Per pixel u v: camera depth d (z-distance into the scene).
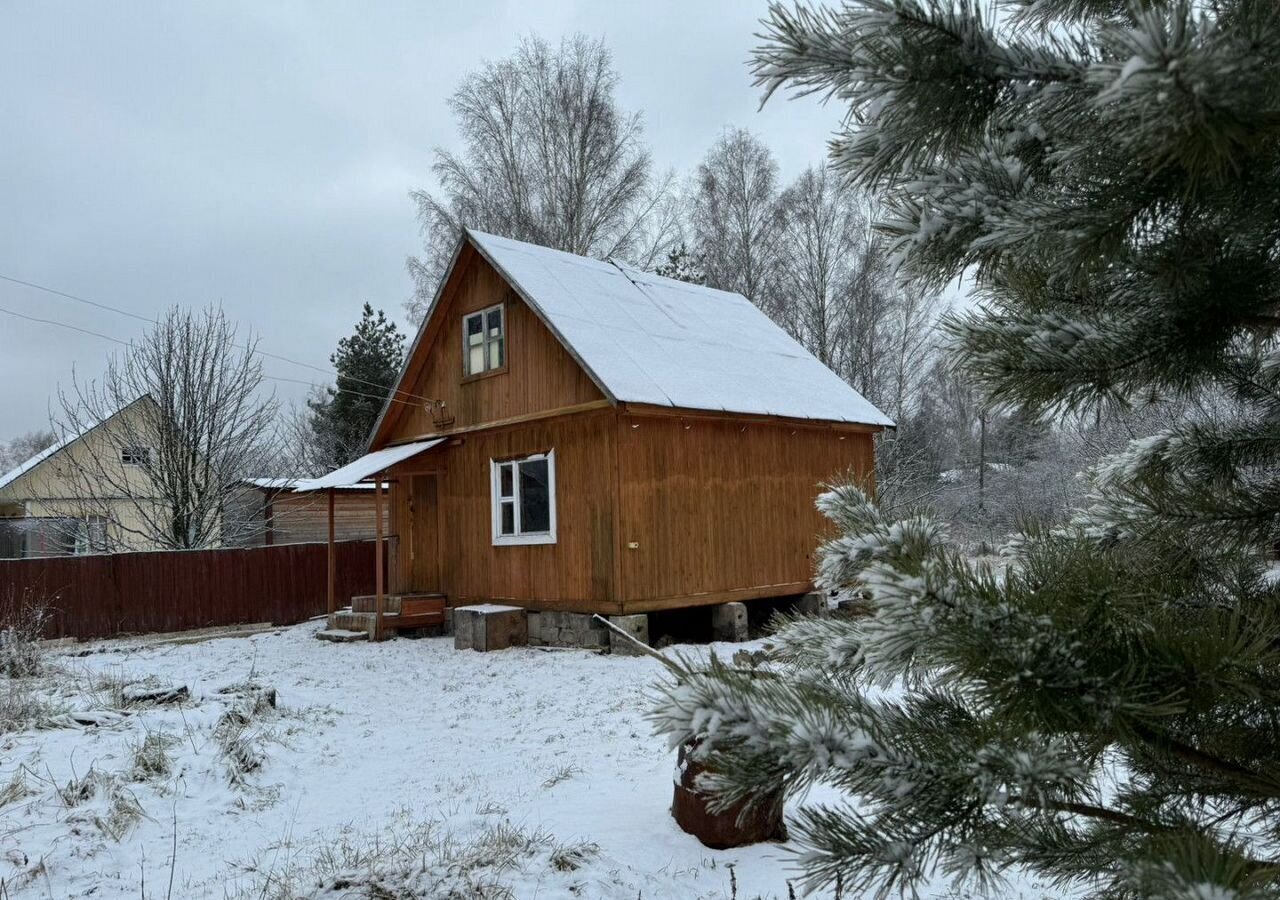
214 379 21.16
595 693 10.23
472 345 15.62
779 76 1.47
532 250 15.90
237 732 8.22
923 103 1.44
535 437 14.18
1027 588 1.47
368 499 24.14
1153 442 2.19
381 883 4.86
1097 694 1.28
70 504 24.08
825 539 2.10
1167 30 1.04
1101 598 1.37
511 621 13.84
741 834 5.29
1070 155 1.42
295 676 12.16
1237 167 1.16
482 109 28.28
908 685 1.71
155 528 20.64
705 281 30.61
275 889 5.04
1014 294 1.96
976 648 1.29
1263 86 1.07
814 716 1.37
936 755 1.41
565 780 7.02
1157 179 1.36
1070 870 1.48
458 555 15.76
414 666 12.74
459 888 4.75
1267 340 1.91
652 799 6.32
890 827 1.38
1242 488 1.97
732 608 13.55
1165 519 1.91
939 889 3.71
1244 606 1.69
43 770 7.06
